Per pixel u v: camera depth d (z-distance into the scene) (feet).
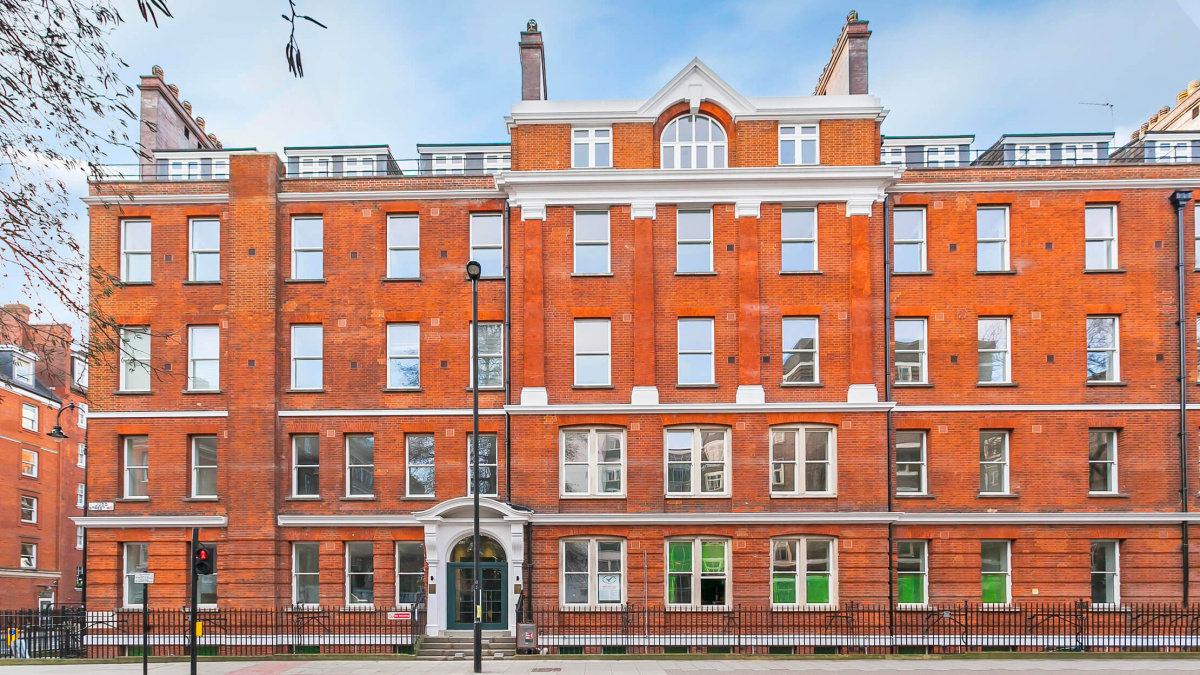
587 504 80.43
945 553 79.87
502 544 78.84
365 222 85.56
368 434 84.33
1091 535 80.02
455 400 83.41
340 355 84.33
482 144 101.24
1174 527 79.92
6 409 137.39
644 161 83.56
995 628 78.33
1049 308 82.89
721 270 82.53
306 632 79.66
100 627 80.64
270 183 84.94
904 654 73.77
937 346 82.58
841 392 80.84
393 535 81.61
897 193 83.97
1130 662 69.00
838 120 83.30
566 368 82.02
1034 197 83.87
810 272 81.87
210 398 84.28
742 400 80.33
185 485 83.41
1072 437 81.61
